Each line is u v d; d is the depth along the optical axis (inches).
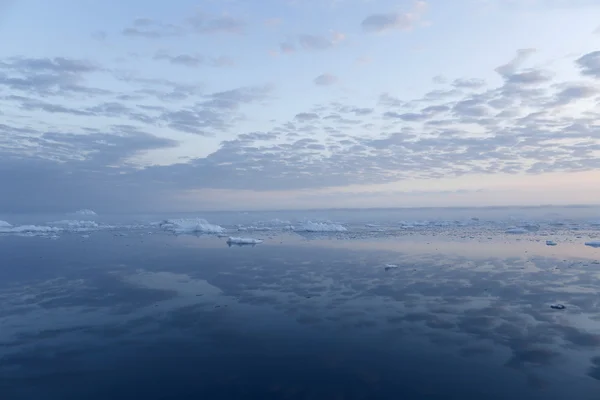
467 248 1286.9
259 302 721.6
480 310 657.6
